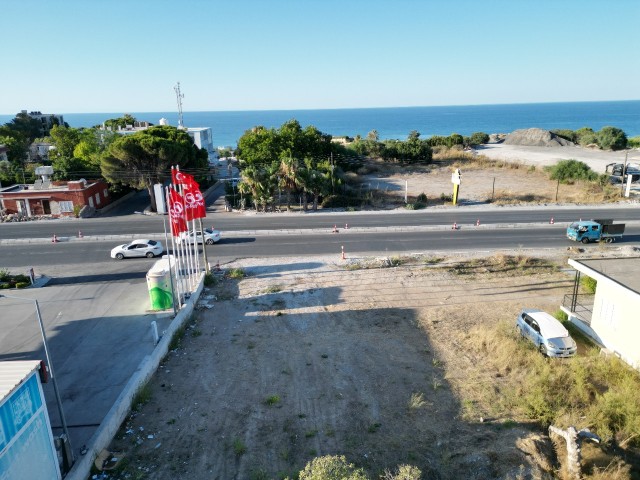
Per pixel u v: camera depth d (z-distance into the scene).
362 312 23.56
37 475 10.55
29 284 28.02
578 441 11.88
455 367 17.88
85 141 62.53
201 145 82.81
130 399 15.16
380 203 49.88
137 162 47.81
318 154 61.09
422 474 11.80
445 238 36.94
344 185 53.81
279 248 35.12
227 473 12.09
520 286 26.72
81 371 17.58
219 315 23.61
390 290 26.50
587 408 14.63
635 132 177.00
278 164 48.50
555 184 57.28
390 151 74.56
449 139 90.50
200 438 13.60
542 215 43.84
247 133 63.66
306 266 30.89
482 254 32.50
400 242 36.09
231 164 84.94
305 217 45.25
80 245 36.91
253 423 14.34
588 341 20.33
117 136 63.38
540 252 32.75
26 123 103.88
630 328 17.97
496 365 18.02
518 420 14.30
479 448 12.74
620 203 47.72
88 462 12.15
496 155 80.31
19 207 47.25
